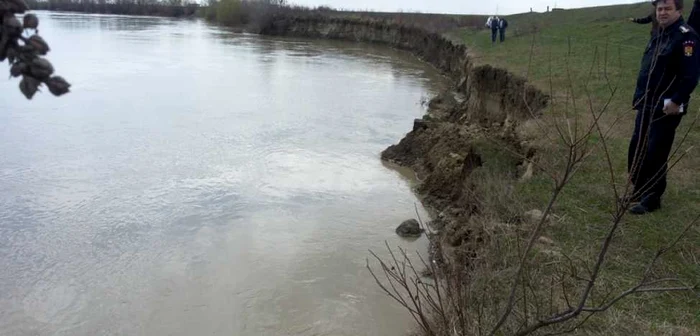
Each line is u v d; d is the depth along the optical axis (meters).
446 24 52.72
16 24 1.61
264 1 77.06
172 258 9.62
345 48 55.09
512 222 7.53
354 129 19.44
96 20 79.81
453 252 8.36
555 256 6.10
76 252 9.80
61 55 38.16
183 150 16.02
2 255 9.62
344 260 9.52
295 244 10.17
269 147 16.69
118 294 8.49
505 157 10.48
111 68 32.50
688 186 7.49
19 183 13.01
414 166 15.07
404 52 53.59
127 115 20.06
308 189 13.20
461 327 4.74
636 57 17.70
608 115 10.89
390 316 7.75
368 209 11.98
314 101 24.42
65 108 20.78
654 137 6.25
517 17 49.56
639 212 6.79
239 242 10.23
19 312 8.01
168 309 8.09
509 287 5.73
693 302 5.19
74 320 7.84
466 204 10.26
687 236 6.23
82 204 11.88
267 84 28.81
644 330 4.85
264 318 7.83
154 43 50.22
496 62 19.62
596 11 39.75
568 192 7.72
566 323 4.98
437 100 23.78
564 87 13.89
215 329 7.61
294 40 63.56
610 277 5.64
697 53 5.62
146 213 11.50
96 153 15.48
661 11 5.76
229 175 14.00
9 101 21.39
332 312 7.92
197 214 11.51
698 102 11.61
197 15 98.50
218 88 26.88
